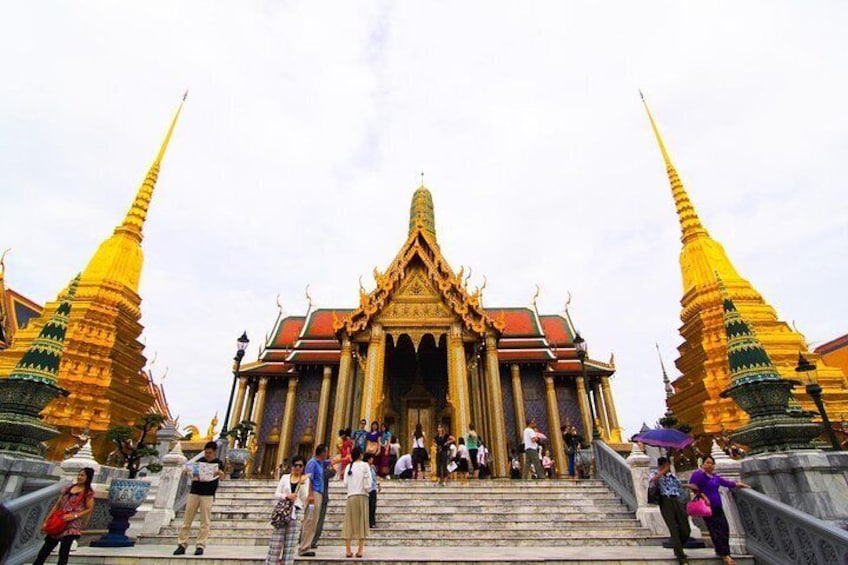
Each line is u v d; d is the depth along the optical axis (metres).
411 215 40.66
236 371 18.91
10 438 8.65
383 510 12.80
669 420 15.17
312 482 9.14
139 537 11.12
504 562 8.10
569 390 31.70
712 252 26.80
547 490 14.20
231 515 12.46
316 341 32.41
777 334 22.33
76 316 24.05
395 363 30.00
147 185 31.81
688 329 25.83
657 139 33.34
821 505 7.74
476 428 24.22
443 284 26.22
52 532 6.83
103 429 22.08
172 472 12.45
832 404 19.62
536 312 35.81
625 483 13.45
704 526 11.11
